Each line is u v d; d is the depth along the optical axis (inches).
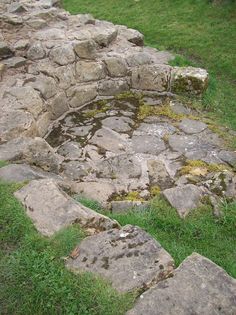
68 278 123.0
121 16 445.4
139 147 238.7
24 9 342.3
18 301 120.8
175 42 377.1
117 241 133.4
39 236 137.3
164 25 411.2
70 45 278.7
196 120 266.2
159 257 127.2
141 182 208.7
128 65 295.9
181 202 175.5
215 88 303.9
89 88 281.3
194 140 245.6
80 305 116.2
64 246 133.1
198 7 431.8
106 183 205.9
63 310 116.3
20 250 134.1
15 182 160.7
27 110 227.3
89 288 119.3
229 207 177.6
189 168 217.6
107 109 277.9
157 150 236.2
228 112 278.2
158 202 178.7
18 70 269.6
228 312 112.8
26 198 151.9
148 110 275.9
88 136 248.7
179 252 147.1
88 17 346.3
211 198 180.9
